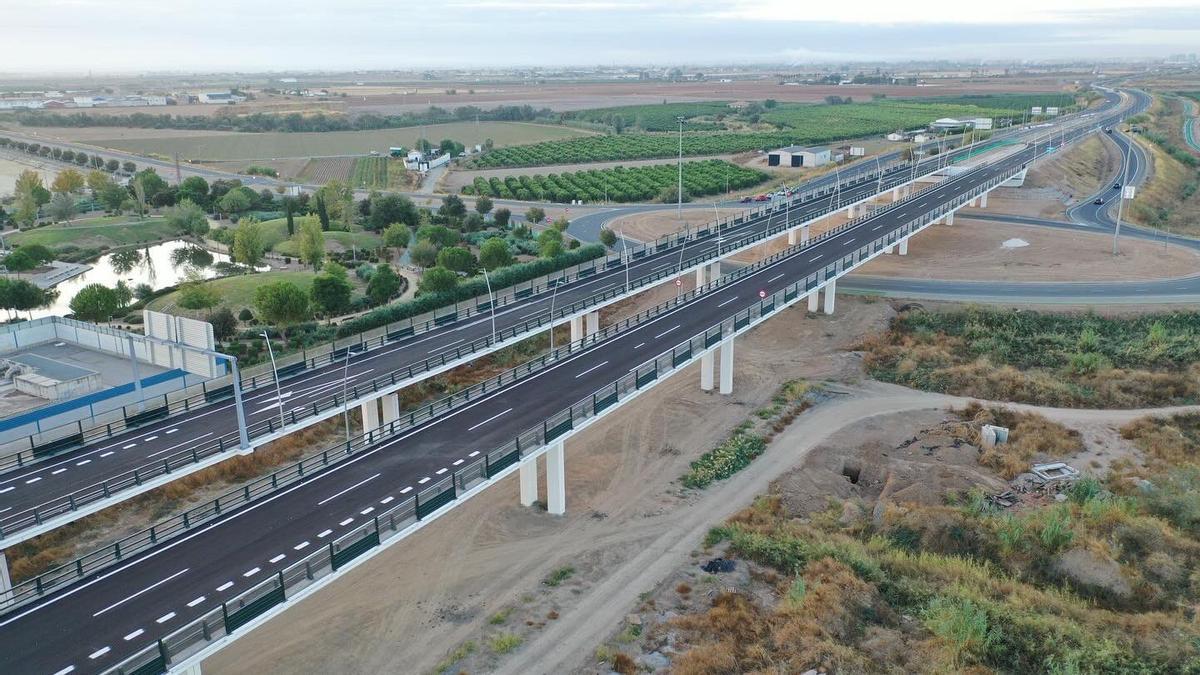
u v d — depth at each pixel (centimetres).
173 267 12088
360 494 4450
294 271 10944
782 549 4844
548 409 5553
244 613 3253
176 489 5694
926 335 8638
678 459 6216
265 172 19775
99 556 3884
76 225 14000
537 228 13412
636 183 17088
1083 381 7544
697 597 4491
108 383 6419
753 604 4403
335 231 13025
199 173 19925
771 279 8825
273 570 3750
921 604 4297
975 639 3941
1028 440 6406
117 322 8869
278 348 7812
